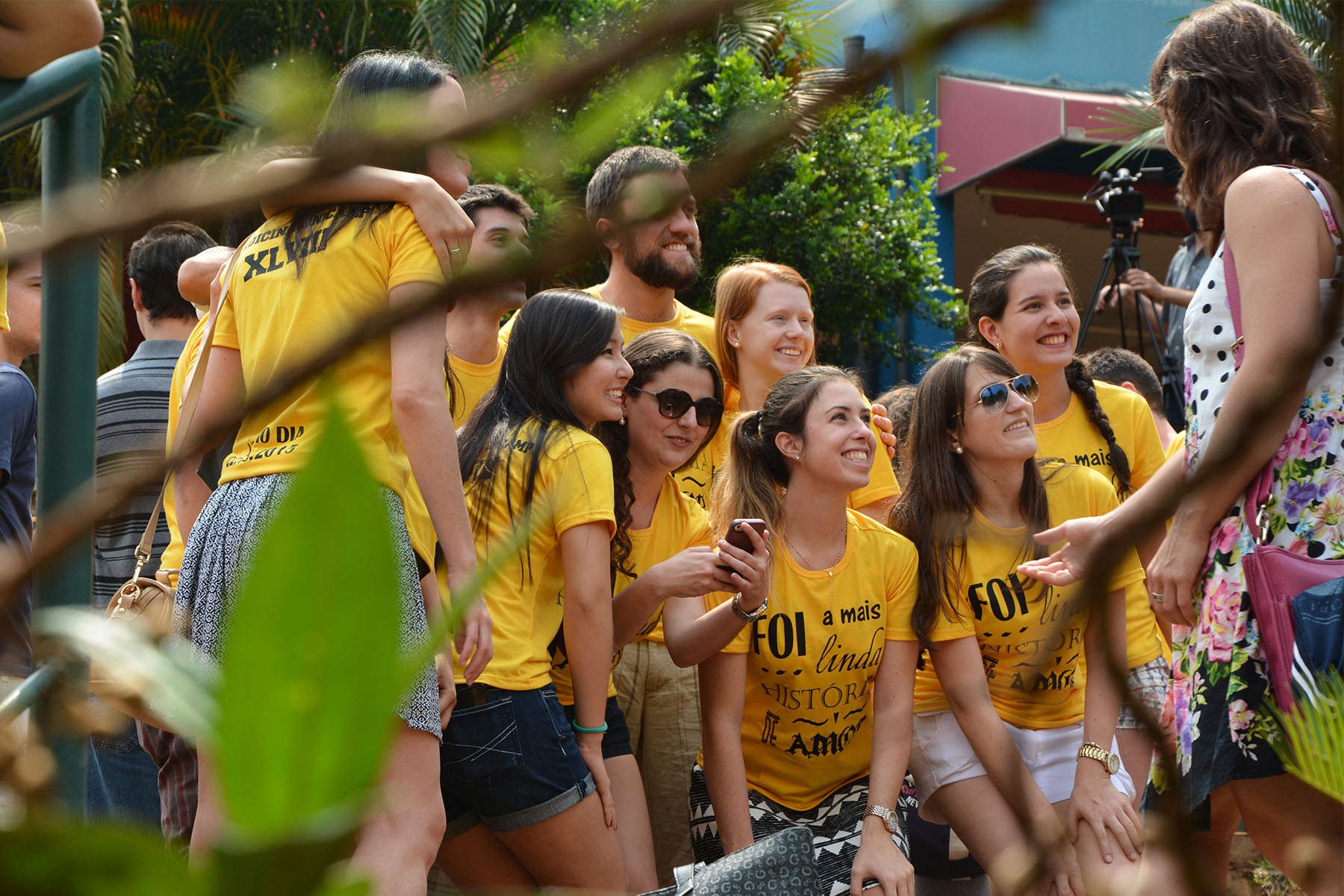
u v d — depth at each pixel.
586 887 3.88
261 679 0.29
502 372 4.24
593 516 3.94
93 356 2.44
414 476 3.19
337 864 0.30
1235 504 3.15
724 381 5.61
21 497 4.07
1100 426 5.43
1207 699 3.09
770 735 4.38
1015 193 14.88
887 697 4.41
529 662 3.89
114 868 0.30
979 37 0.33
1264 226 3.06
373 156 0.36
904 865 4.12
